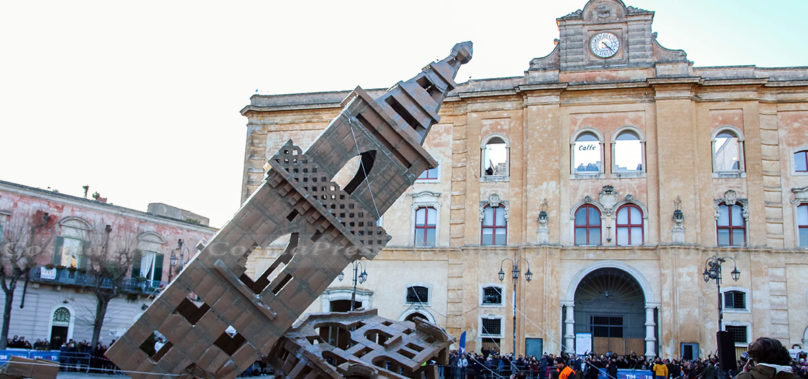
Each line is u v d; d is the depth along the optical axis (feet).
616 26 153.48
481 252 148.77
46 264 145.07
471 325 145.89
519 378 114.52
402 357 50.93
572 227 146.41
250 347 47.44
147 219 164.55
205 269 47.44
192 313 53.11
